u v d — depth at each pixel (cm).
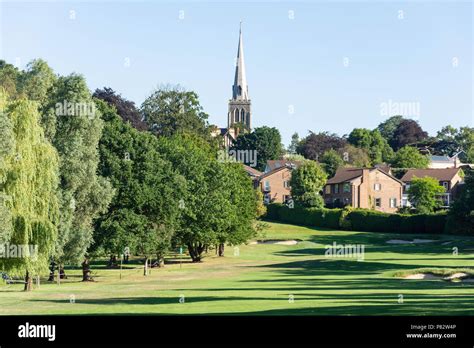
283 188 16625
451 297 4016
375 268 7012
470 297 4009
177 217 7619
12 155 4784
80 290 5216
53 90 6291
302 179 15100
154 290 5053
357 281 5581
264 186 16562
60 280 6512
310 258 8994
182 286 5416
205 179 8931
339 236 12612
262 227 11788
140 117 14700
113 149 6994
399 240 11644
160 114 16462
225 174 9119
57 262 5900
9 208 4756
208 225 8756
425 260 7900
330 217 14138
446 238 11475
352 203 15212
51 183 5031
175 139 10238
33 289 5350
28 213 4834
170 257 10075
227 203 8975
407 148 19725
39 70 8088
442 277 5916
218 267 8025
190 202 8512
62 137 5959
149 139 7469
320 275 6372
